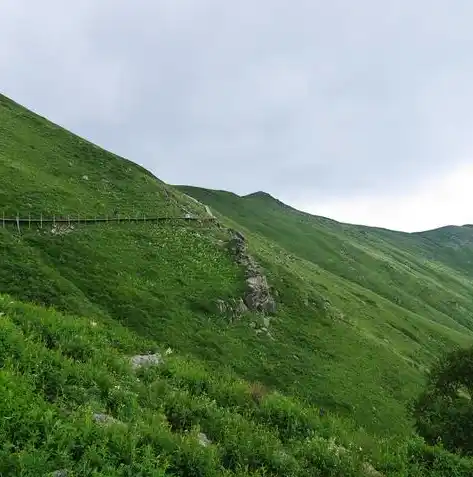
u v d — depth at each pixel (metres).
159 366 20.83
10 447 9.61
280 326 53.16
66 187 60.81
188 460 12.25
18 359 14.05
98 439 11.05
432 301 164.50
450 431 32.16
